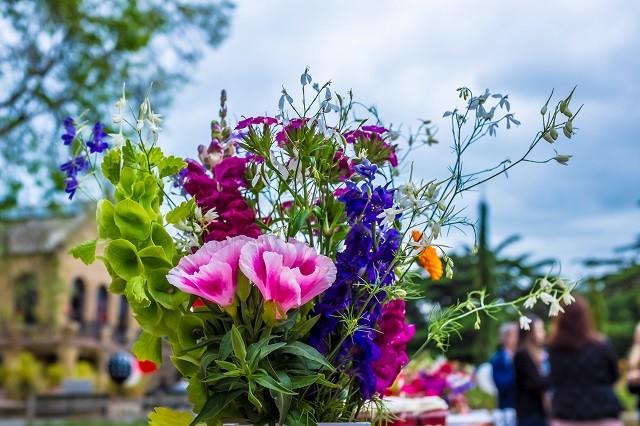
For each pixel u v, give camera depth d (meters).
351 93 1.26
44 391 22.47
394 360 1.20
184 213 1.16
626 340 29.77
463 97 1.19
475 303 1.25
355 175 1.21
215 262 1.05
